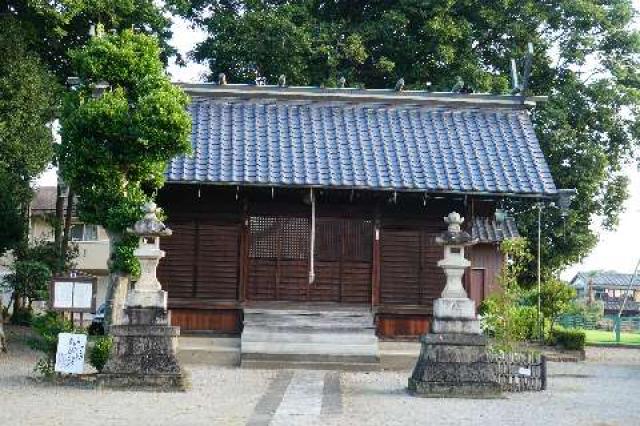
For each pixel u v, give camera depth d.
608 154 37.47
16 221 25.77
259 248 22.67
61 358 17.03
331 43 35.66
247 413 13.44
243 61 35.09
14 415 12.74
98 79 17.83
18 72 24.58
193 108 23.86
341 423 12.56
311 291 22.67
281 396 15.71
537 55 37.62
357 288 22.78
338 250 22.81
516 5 36.72
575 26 37.31
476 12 36.97
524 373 18.00
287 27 34.22
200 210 22.61
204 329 22.41
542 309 30.44
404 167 22.33
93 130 17.27
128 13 28.53
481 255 34.59
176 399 14.96
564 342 29.02
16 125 24.23
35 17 27.08
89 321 37.88
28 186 26.64
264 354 21.30
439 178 22.00
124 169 17.89
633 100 36.06
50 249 32.28
